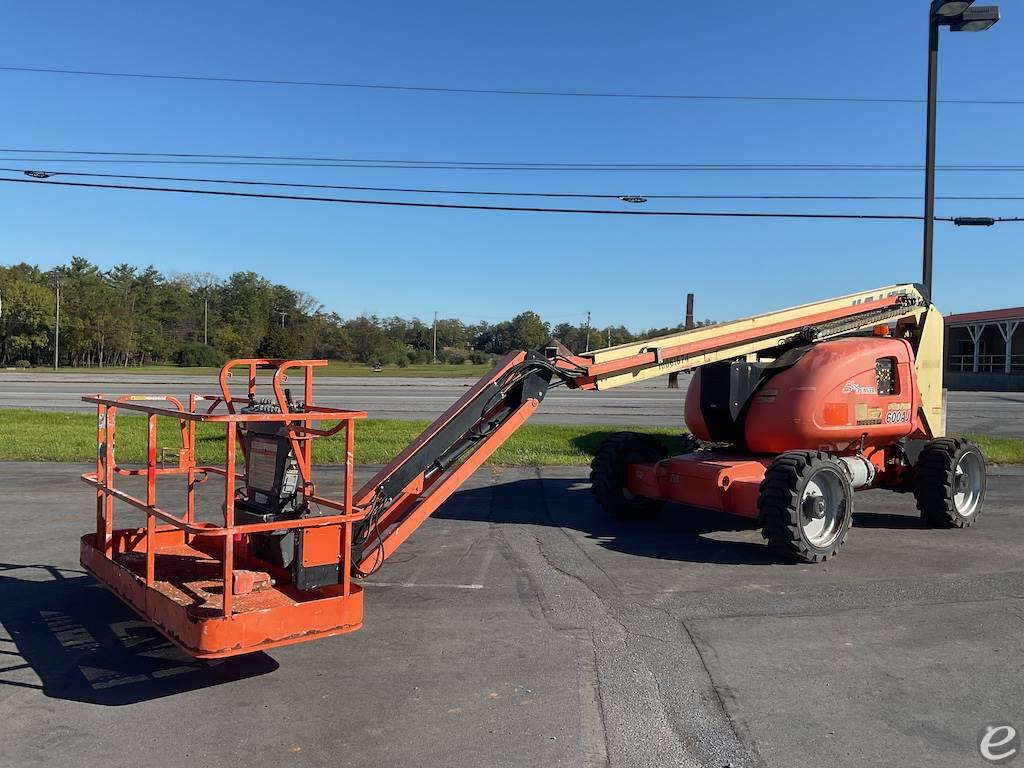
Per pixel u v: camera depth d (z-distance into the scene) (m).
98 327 96.69
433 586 6.89
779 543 7.59
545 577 7.18
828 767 3.80
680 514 10.25
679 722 4.29
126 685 4.77
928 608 6.29
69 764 3.82
